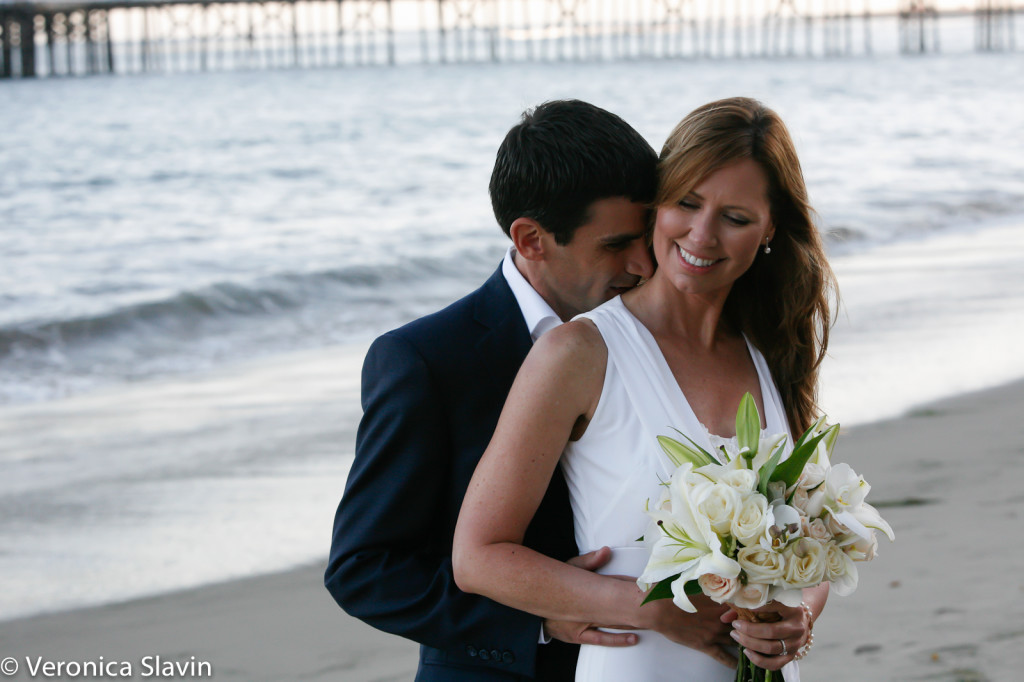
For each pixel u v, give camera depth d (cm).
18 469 555
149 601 406
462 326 200
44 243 1361
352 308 988
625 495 182
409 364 193
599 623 177
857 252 1166
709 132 180
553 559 183
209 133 2844
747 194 181
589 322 188
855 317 833
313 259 1188
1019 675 321
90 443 600
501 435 183
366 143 2547
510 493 180
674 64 6506
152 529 473
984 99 3438
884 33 10669
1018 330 779
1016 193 1570
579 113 196
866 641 346
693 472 167
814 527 165
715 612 178
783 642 173
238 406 673
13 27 6494
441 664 198
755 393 200
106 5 6888
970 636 346
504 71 6088
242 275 1112
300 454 573
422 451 192
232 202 1697
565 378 181
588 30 7519
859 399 625
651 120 2916
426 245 1259
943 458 521
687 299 195
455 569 183
